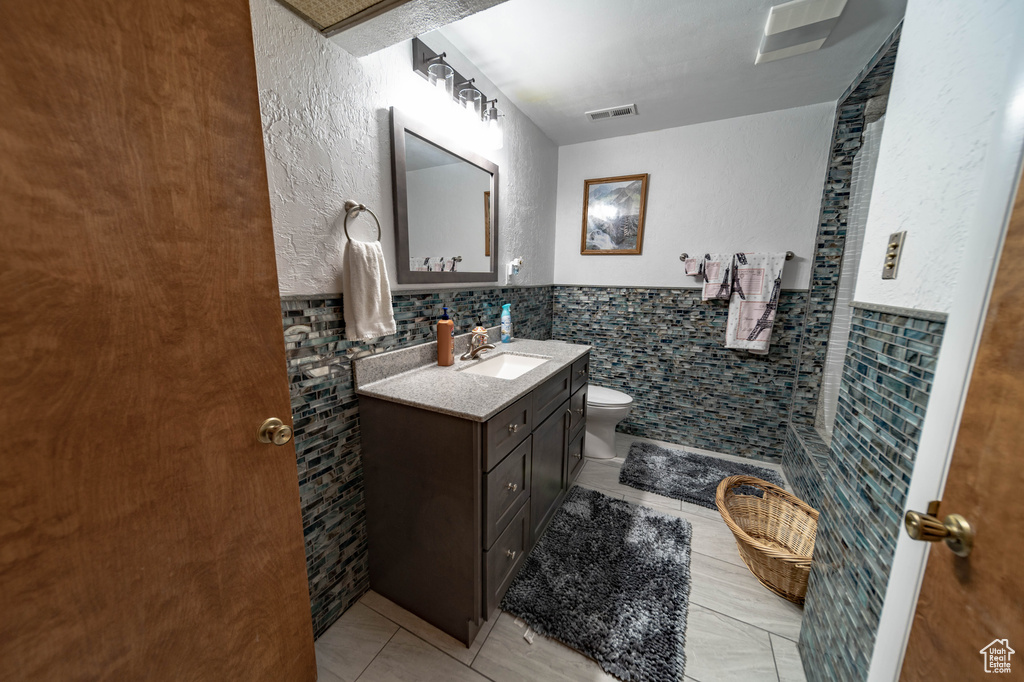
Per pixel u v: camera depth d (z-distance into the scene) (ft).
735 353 7.82
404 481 3.89
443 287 5.26
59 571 1.66
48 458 1.59
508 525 4.07
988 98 1.92
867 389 2.95
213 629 2.33
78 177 1.57
